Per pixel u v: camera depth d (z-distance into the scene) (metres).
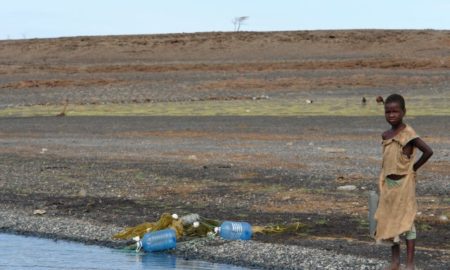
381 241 10.83
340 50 79.81
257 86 52.31
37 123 38.47
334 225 15.10
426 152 10.48
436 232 14.23
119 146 29.22
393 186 10.67
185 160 24.81
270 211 16.64
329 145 28.08
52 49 84.38
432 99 44.12
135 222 15.99
